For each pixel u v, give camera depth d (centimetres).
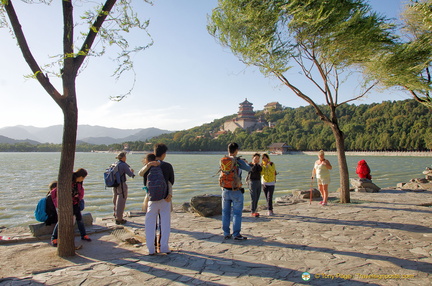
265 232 770
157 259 566
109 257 604
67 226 614
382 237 714
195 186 2745
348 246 641
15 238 727
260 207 1170
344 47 1031
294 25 983
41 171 4781
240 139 18725
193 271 503
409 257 567
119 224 875
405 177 3544
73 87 600
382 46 1073
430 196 1428
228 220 717
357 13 948
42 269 534
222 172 713
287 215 1000
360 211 1055
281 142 16662
